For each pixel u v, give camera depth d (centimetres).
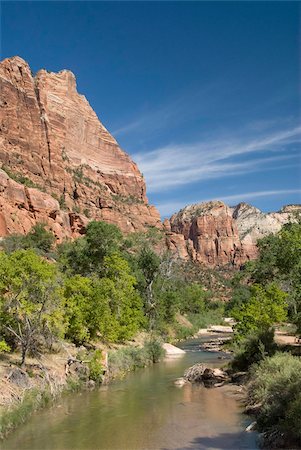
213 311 10431
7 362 2062
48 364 2278
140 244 8306
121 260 4353
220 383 2402
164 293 5866
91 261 5591
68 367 2320
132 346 3572
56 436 1505
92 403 1991
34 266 2164
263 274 3756
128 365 2995
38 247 8800
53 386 2048
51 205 11075
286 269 2806
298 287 2677
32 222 10194
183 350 4169
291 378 1592
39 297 2238
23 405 1708
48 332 2397
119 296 3775
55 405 1941
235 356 2725
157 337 4512
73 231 11850
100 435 1514
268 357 2180
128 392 2238
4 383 1792
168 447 1373
